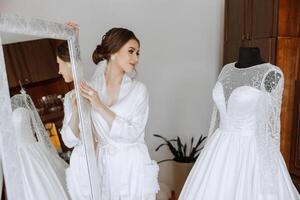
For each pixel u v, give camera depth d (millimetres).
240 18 2543
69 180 1361
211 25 2936
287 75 2092
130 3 2590
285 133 2121
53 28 1207
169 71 2873
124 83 1527
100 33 2469
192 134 3066
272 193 1533
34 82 1146
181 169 2719
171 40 2830
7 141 954
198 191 1725
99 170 1513
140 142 1548
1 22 929
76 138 1411
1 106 938
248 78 1633
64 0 2275
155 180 1562
